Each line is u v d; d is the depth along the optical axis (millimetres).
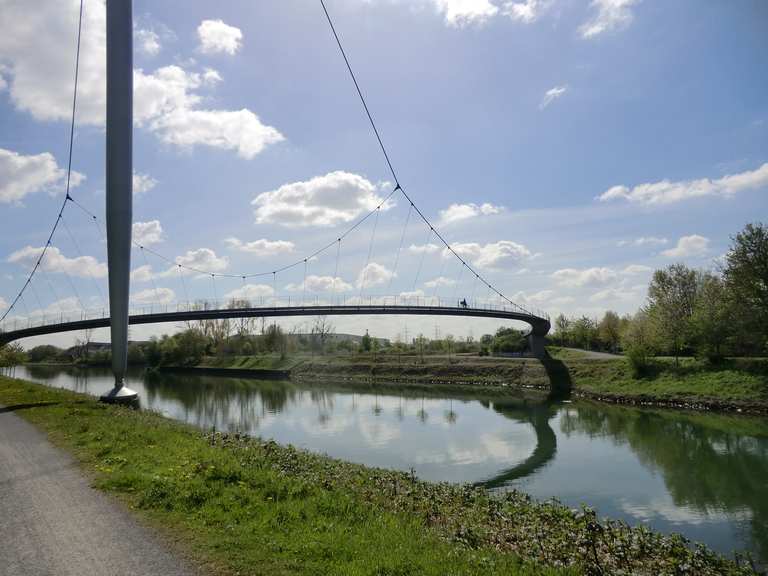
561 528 11109
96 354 129250
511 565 8336
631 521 16906
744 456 26094
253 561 7633
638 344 55594
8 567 7410
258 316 93000
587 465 24875
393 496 13344
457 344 111188
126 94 35938
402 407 49031
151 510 9891
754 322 42938
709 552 10852
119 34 35531
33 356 148750
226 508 10062
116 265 37125
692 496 19672
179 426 22953
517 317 93375
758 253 42469
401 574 7457
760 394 40594
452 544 9328
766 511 17828
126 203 36625
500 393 61469
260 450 16922
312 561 7758
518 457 26719
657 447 28844
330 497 11258
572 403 50125
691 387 46156
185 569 7336
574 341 99500
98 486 11500
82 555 7809
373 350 109250
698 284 58938
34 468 13547
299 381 85625
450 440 31562
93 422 21203
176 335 118312
